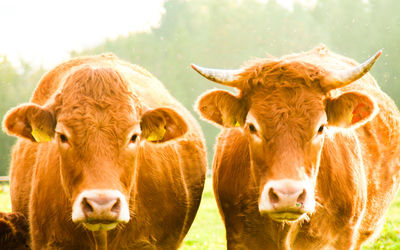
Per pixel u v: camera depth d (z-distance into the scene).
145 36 65.38
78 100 6.07
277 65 6.82
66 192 6.16
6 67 51.06
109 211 5.65
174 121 6.50
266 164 6.44
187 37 62.28
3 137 36.03
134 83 8.22
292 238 7.48
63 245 6.92
